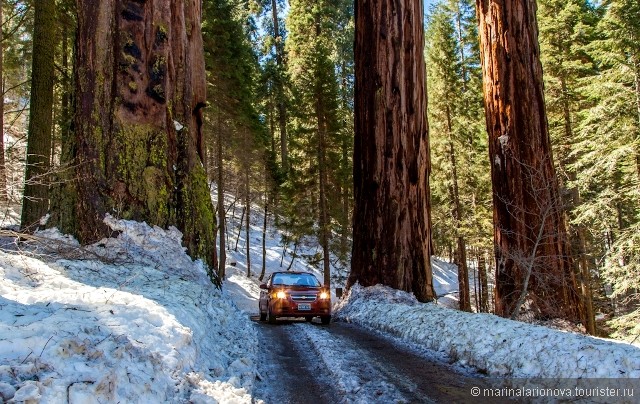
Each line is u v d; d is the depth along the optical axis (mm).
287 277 14289
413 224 16078
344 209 33125
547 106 23812
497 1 14094
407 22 16484
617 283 16922
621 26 18297
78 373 3264
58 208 9789
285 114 43844
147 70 10602
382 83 16219
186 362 4848
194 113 12492
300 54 43688
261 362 7238
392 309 12344
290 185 30094
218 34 28422
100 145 9891
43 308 4582
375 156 16156
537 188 12602
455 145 29000
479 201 28469
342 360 7379
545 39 24062
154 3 10805
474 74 31016
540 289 12500
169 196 10523
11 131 16219
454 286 43156
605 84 18297
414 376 6508
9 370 2967
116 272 8125
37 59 12227
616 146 18641
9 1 15742
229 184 36125
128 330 4594
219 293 10586
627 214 26562
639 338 13523
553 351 6246
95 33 10117
